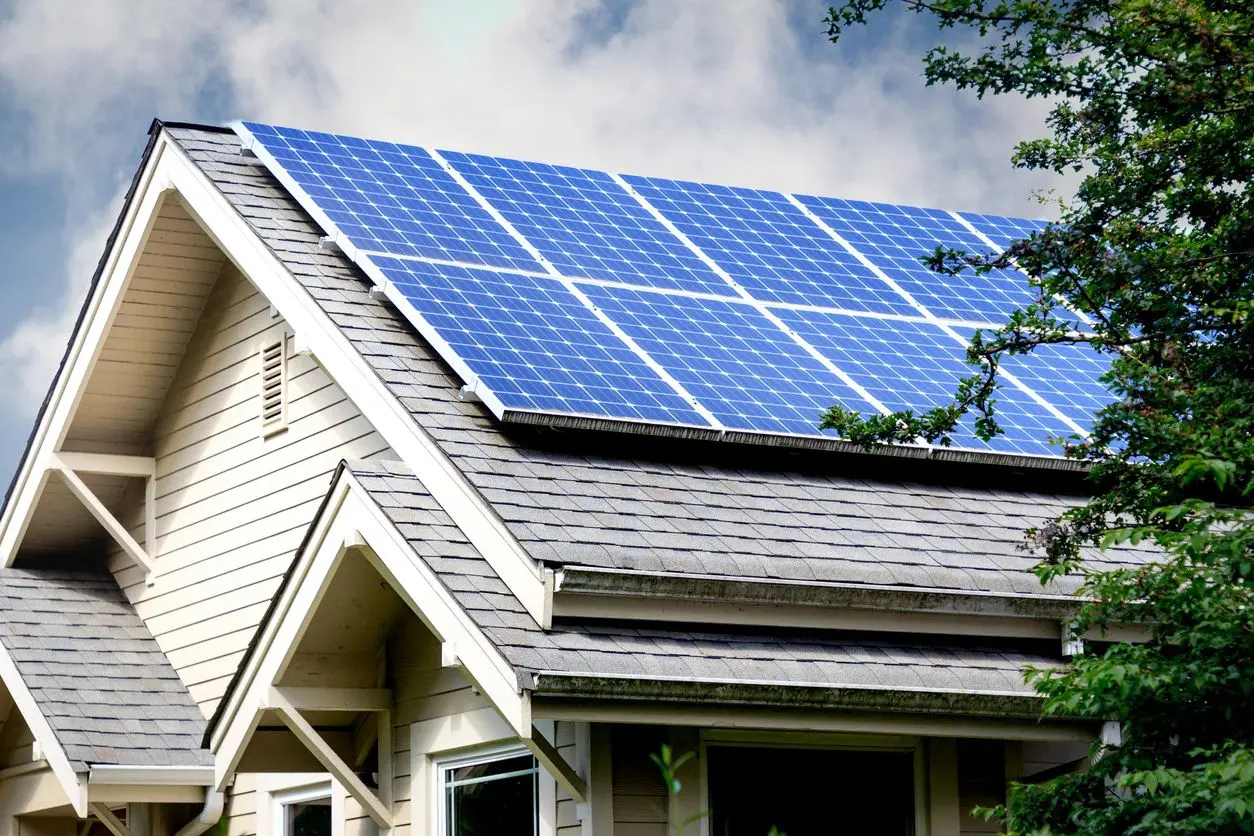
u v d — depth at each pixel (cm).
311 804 1540
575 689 1088
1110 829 990
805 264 1708
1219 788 873
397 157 1742
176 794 1583
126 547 1780
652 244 1655
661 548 1184
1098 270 1120
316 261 1521
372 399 1351
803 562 1223
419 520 1223
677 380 1377
